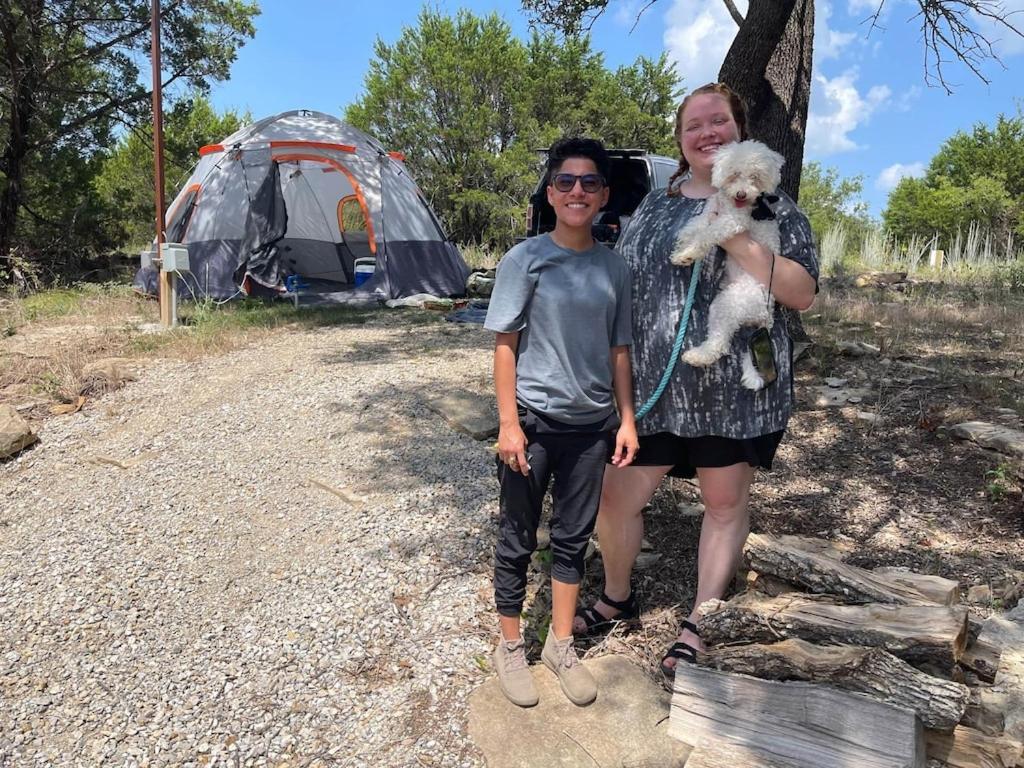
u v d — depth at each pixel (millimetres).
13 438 4699
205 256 10156
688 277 2492
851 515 3734
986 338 7246
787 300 2398
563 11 8289
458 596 3186
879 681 2016
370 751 2422
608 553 2861
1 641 3002
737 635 2316
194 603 3223
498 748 2357
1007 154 32000
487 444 4727
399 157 11406
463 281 11195
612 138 24844
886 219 35250
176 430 5035
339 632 2994
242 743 2486
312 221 13219
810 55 6168
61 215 15250
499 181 22672
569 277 2352
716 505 2656
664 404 2539
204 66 15969
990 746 2053
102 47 14836
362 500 4023
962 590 3031
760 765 2139
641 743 2338
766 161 2232
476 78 23266
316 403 5480
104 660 2895
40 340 7449
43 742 2518
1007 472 3826
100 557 3564
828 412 5094
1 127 14844
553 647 2598
